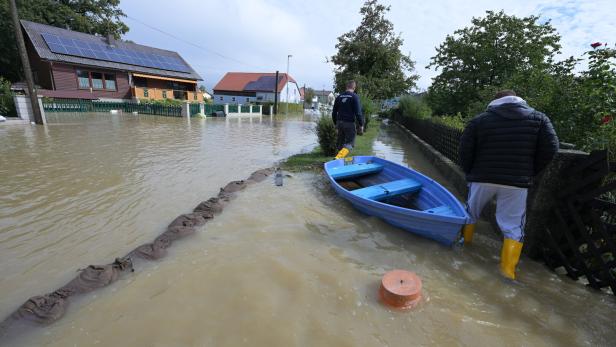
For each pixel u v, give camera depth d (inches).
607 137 148.9
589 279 114.2
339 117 287.9
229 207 174.4
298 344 82.7
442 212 145.8
